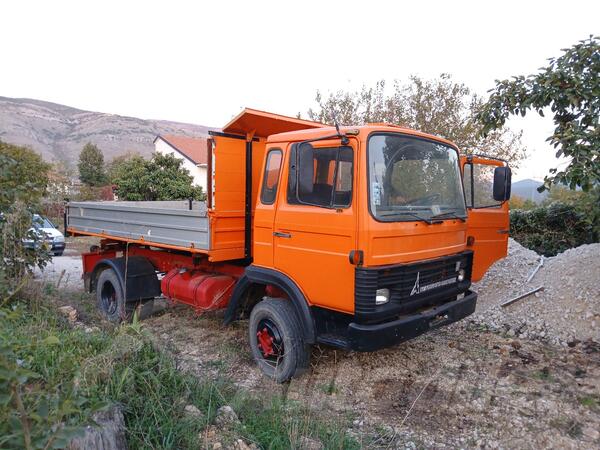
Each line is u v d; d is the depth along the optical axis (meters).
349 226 4.07
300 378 4.87
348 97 16.56
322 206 4.33
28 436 1.95
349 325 4.07
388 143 4.31
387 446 3.61
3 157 6.14
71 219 8.23
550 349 5.77
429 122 15.37
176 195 21.02
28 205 6.39
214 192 5.25
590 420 4.05
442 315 4.67
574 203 9.60
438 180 4.89
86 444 2.57
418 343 5.90
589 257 7.35
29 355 3.51
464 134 14.41
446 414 4.19
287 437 3.45
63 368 3.16
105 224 7.25
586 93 5.43
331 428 3.69
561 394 4.54
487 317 6.82
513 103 5.97
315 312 4.51
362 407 4.32
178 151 36.06
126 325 4.45
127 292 6.61
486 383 4.79
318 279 4.37
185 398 3.70
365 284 3.97
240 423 3.53
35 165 10.53
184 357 5.27
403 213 4.32
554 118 5.93
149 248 7.19
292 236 4.60
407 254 4.29
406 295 4.26
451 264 4.88
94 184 35.00
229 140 5.45
